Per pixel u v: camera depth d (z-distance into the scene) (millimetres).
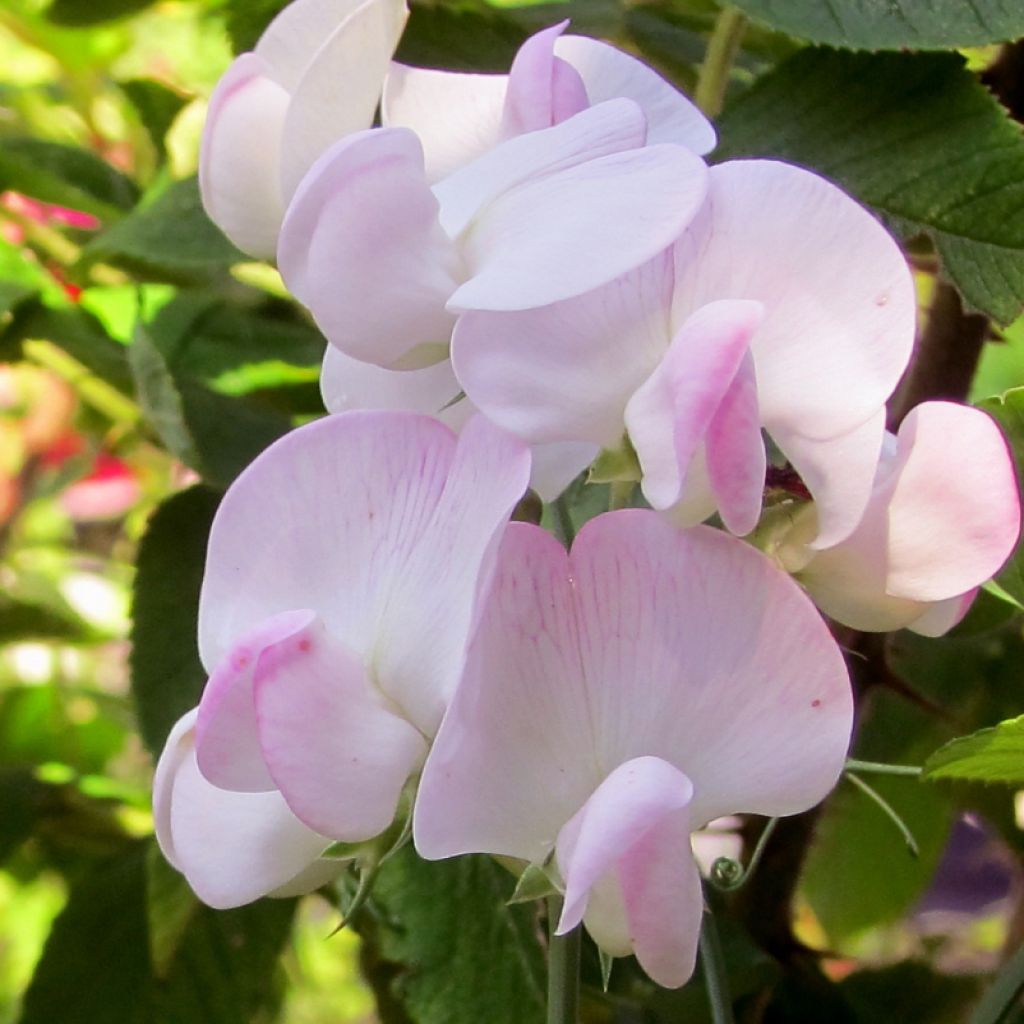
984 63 323
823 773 258
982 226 288
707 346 248
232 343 369
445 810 255
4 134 469
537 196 258
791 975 335
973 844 500
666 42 342
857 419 255
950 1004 342
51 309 386
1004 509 257
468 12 329
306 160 276
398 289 260
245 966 364
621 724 260
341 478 264
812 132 296
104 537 697
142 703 322
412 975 309
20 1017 363
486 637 257
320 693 257
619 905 254
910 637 346
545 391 255
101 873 382
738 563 256
